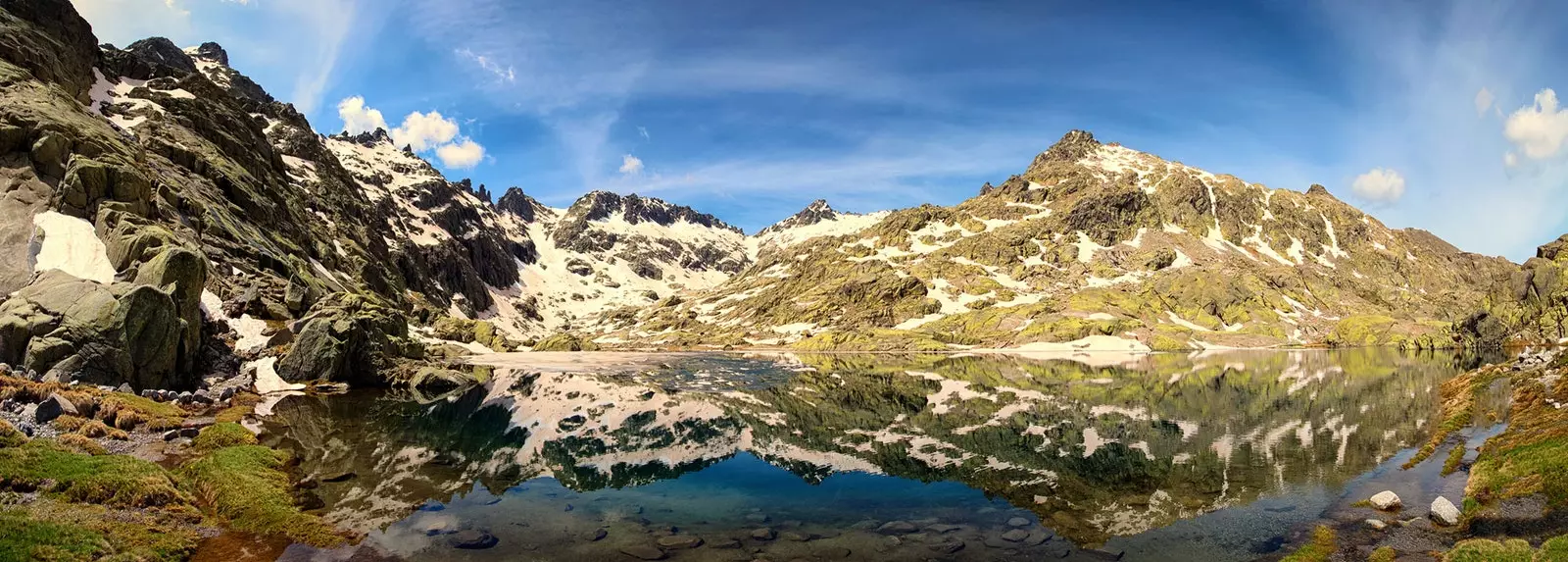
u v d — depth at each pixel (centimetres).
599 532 2248
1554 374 4388
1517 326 16588
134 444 2959
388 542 2062
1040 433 4316
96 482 2075
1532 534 1881
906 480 3069
